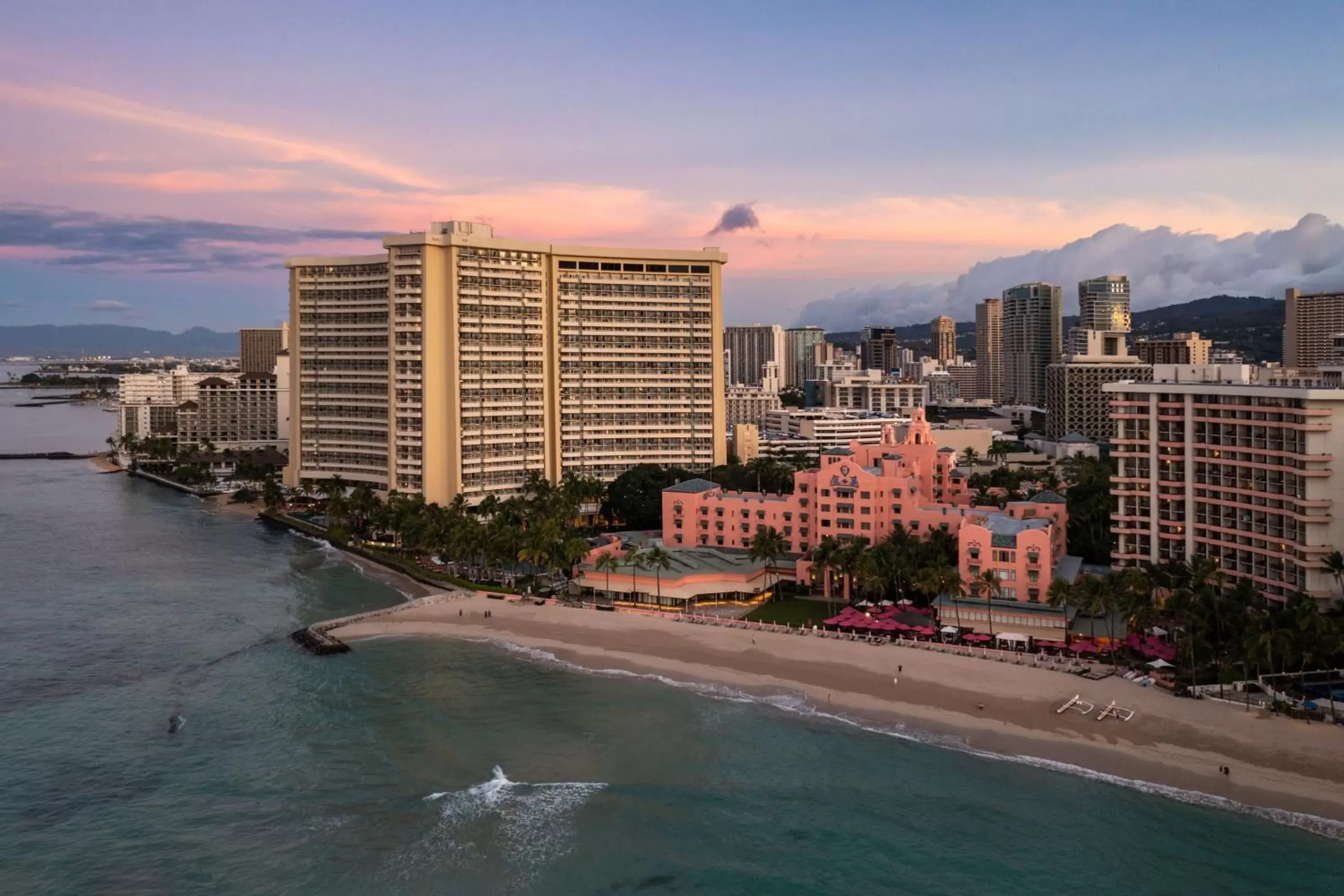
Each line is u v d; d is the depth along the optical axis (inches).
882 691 5502.0
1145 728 4867.1
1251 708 5032.0
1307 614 5123.0
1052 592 6087.6
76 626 7091.5
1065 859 3912.4
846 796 4439.0
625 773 4692.4
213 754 4918.8
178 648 6569.9
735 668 5959.6
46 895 3757.4
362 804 4431.6
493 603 7608.3
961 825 4173.2
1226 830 4020.7
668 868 3934.5
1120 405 7145.7
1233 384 6835.6
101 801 4453.7
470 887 3811.5
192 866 3946.9
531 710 5418.3
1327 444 5900.6
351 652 6446.9
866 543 7357.3
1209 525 6673.2
